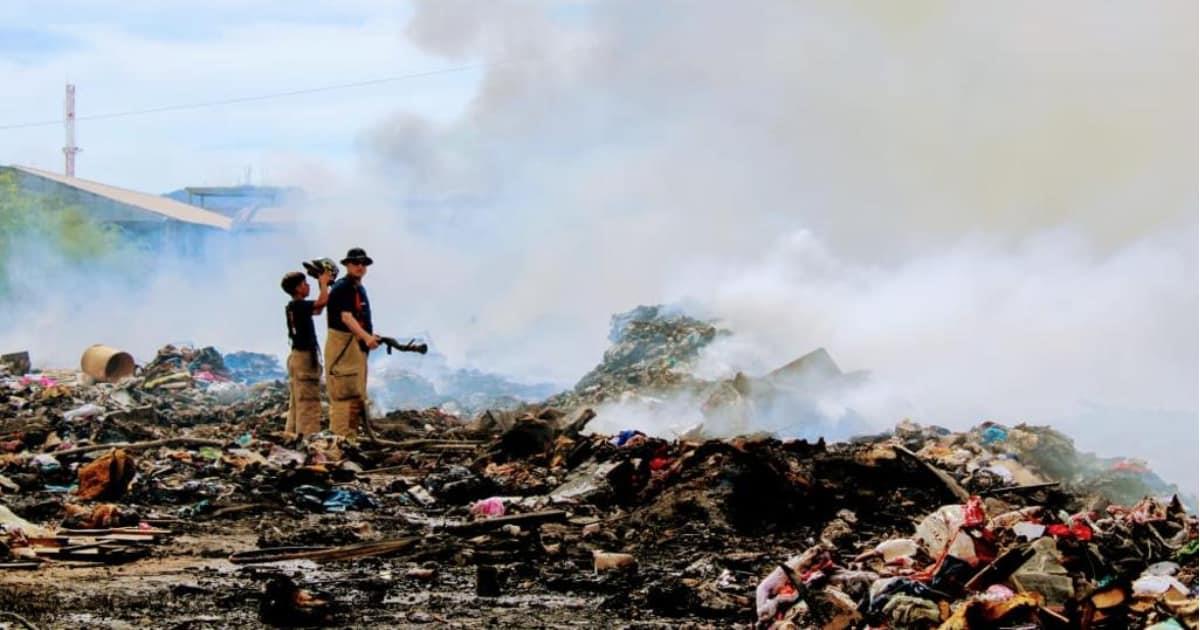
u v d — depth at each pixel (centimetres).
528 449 2028
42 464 1822
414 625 1030
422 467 2009
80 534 1399
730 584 1159
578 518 1514
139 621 1023
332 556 1312
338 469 1858
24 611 1049
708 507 1450
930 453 1959
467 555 1307
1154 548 1144
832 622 930
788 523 1445
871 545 1309
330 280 2244
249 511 1600
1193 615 903
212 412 2898
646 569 1250
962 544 990
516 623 1038
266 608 1034
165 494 1692
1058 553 978
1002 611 873
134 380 3328
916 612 902
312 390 2241
